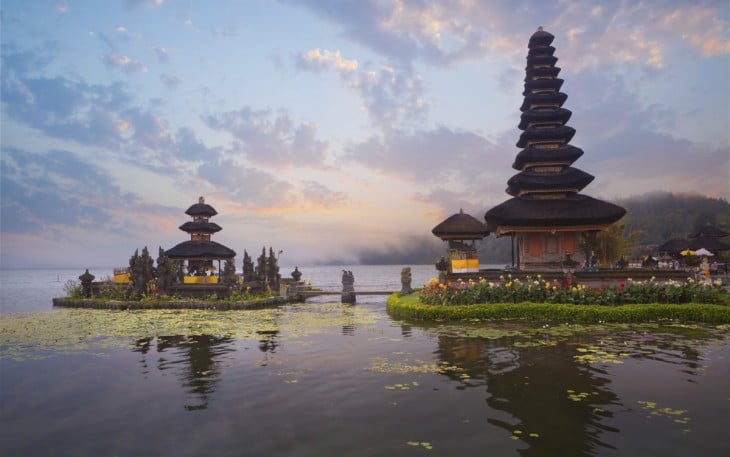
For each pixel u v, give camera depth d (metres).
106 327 18.89
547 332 15.41
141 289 30.97
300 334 16.17
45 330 18.12
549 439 6.62
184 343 14.77
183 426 7.37
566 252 26.11
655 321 17.39
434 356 12.01
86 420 7.72
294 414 7.80
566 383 9.34
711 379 9.50
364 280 98.12
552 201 26.20
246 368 11.09
